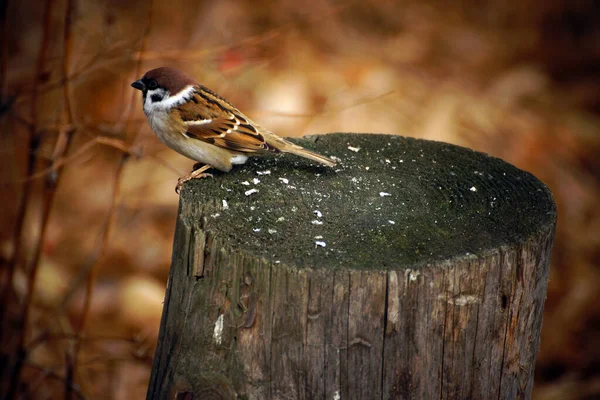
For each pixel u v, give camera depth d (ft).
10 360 32.86
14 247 31.96
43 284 37.91
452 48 60.95
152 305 38.68
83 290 39.45
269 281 18.78
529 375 21.86
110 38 34.88
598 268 44.96
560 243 46.24
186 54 32.83
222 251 19.57
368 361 19.03
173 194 43.62
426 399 19.63
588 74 61.16
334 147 26.55
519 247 19.83
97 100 45.50
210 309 20.06
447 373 19.65
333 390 19.20
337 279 18.39
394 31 60.95
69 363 31.86
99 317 38.17
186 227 20.58
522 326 20.70
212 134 24.88
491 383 20.38
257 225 20.74
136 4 52.03
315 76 51.08
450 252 19.38
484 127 51.19
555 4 66.85
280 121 46.11
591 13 66.49
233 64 36.86
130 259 41.65
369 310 18.66
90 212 43.45
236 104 45.42
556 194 48.85
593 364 39.86
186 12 52.70
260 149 24.73
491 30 65.00
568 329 41.68
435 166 25.16
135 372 35.94
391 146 26.76
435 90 54.08
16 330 33.06
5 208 42.29
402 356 19.13
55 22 39.65
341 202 22.43
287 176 24.18
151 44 44.06
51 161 30.60
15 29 47.85
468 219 21.49
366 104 48.75
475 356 19.84
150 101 26.32
